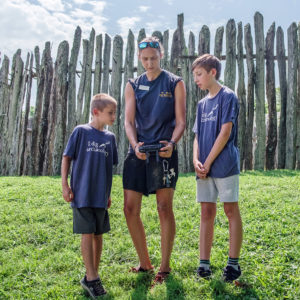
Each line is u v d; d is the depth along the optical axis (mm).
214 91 2984
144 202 4945
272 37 8336
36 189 5805
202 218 2924
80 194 2748
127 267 3100
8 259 3326
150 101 2977
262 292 2502
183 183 6086
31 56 9258
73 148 2848
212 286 2598
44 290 2756
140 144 2836
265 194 4953
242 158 8141
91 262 2678
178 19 8523
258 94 8164
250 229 3650
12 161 9070
